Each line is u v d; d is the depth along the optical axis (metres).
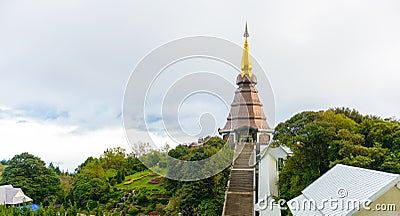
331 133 23.98
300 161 24.17
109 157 40.94
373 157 22.23
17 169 39.72
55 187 39.19
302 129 25.20
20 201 34.59
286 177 24.50
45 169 40.69
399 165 21.06
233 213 23.23
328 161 23.44
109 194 34.16
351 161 21.56
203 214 24.38
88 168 39.81
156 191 31.42
